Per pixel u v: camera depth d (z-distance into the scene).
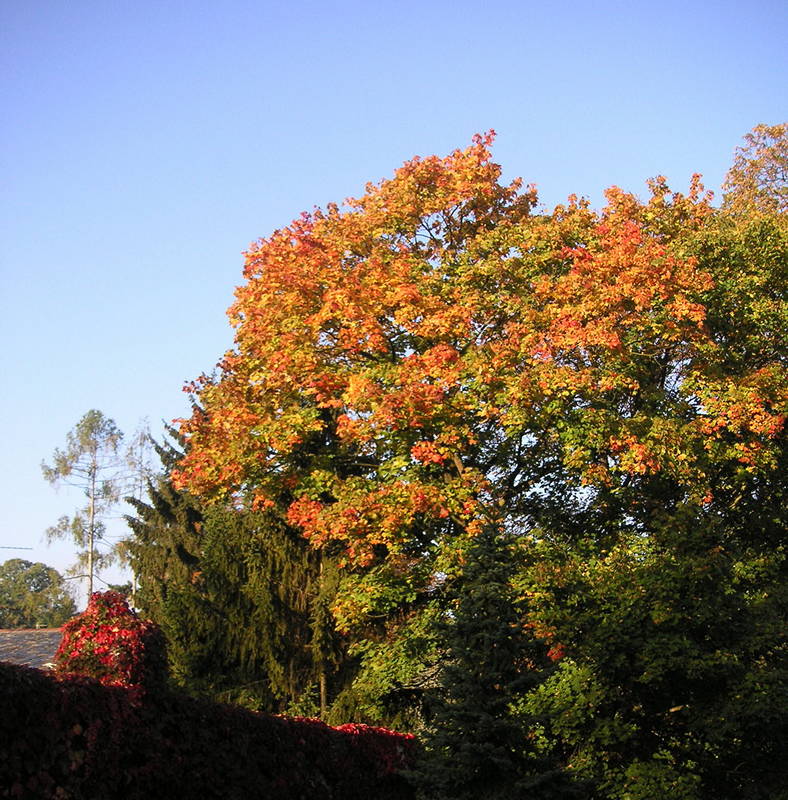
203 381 23.31
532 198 25.03
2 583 71.44
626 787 14.75
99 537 48.47
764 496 22.33
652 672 14.53
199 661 21.64
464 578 18.80
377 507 19.95
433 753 13.68
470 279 22.08
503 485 22.70
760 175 37.84
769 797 15.16
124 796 9.62
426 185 24.50
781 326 22.08
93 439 49.03
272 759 12.10
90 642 10.31
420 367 20.53
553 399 20.19
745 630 15.37
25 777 8.45
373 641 20.89
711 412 20.41
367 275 22.09
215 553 22.56
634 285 20.50
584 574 17.22
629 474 21.83
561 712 15.20
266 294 22.77
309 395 22.14
